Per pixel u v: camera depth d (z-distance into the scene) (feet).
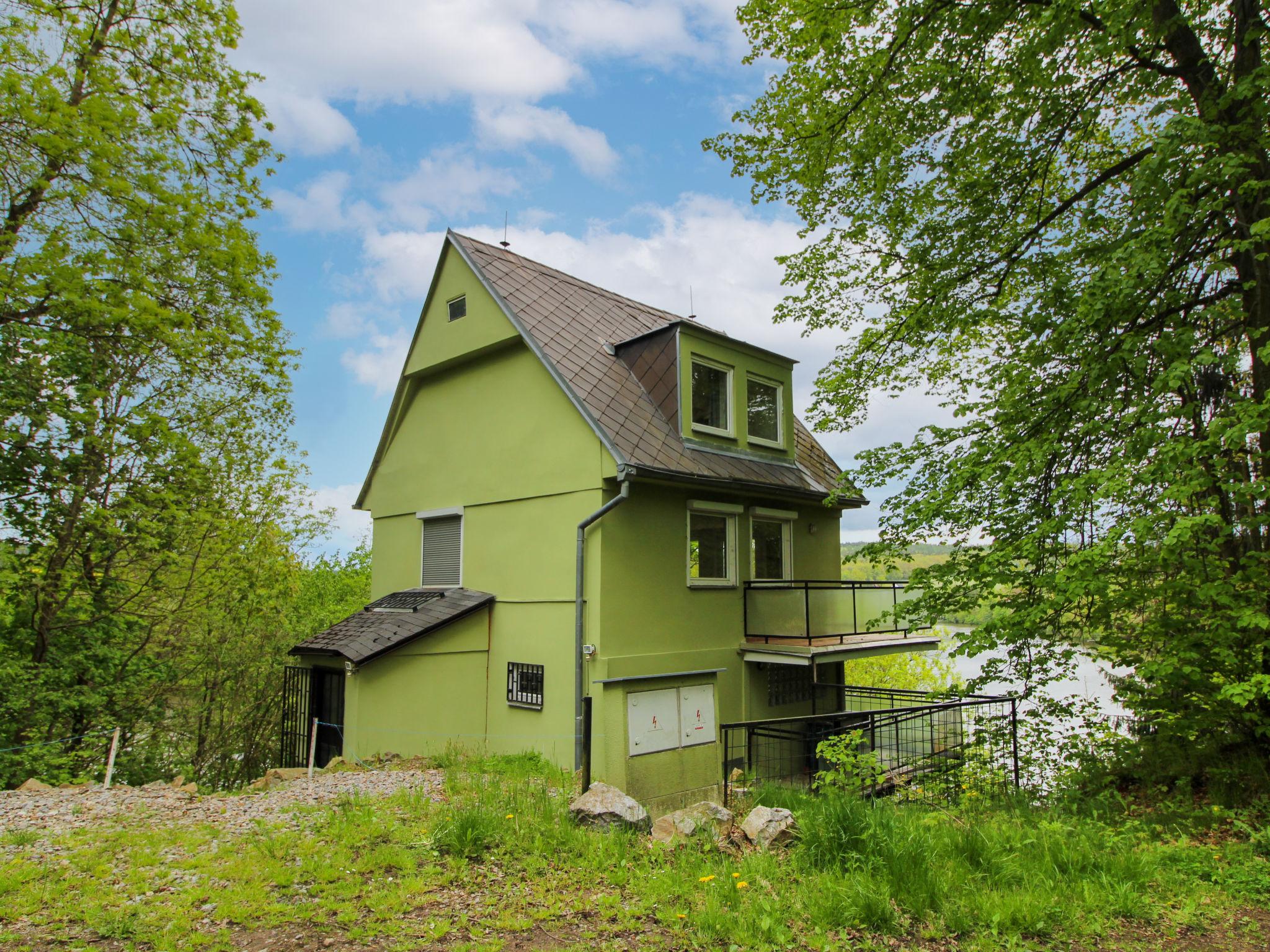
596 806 20.13
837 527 51.60
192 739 47.62
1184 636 23.32
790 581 41.93
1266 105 22.56
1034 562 26.68
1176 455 21.08
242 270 43.27
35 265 36.45
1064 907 14.90
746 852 18.21
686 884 16.15
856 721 38.96
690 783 34.63
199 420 49.57
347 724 35.65
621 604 35.27
